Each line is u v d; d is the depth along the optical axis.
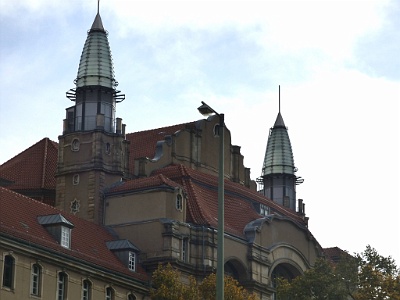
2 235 65.44
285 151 116.31
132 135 102.19
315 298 82.56
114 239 83.19
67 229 74.38
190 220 85.06
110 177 88.31
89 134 88.75
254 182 104.94
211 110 44.41
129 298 77.44
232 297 69.31
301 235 96.75
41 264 68.62
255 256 88.19
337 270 83.94
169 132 99.38
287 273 95.56
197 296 70.69
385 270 83.62
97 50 91.38
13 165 97.44
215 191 92.31
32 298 67.31
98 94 90.19
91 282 73.31
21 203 74.62
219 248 41.84
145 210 83.62
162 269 74.50
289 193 115.00
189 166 95.62
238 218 91.00
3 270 65.25
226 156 100.38
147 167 91.62
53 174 95.81
